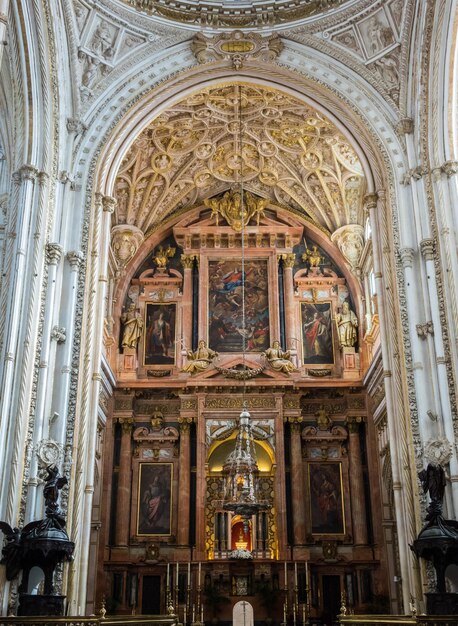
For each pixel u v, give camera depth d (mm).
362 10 19703
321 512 25484
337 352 27531
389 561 23953
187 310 28031
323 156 26656
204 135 26438
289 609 23422
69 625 11594
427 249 17422
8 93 18266
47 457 15148
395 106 19625
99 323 18047
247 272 28719
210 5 20438
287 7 20531
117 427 26375
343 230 27703
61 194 18078
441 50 17859
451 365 16250
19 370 14961
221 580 23906
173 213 29234
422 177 18234
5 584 13227
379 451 25422
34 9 16750
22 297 15586
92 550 23500
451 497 15422
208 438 25719
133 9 19828
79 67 19375
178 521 25000
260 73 20969
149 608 24125
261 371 26297
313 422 26703
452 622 11930
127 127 19969
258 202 28797
